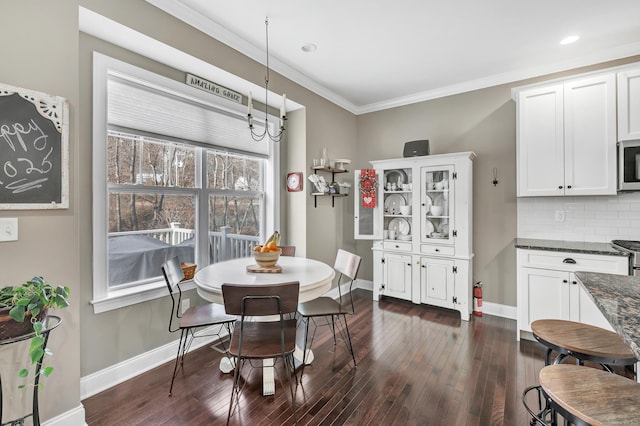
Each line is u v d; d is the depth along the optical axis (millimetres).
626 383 970
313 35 2561
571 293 2449
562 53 2850
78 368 1620
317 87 3551
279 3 2143
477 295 3305
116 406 1786
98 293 1948
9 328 1142
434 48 2768
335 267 2736
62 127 1563
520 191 2869
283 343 1594
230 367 2154
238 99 2953
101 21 1807
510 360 2309
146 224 2365
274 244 2209
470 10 2219
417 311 3408
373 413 1722
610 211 2773
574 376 1016
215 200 2945
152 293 2229
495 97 3363
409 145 3613
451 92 3623
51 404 1519
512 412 1719
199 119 2672
